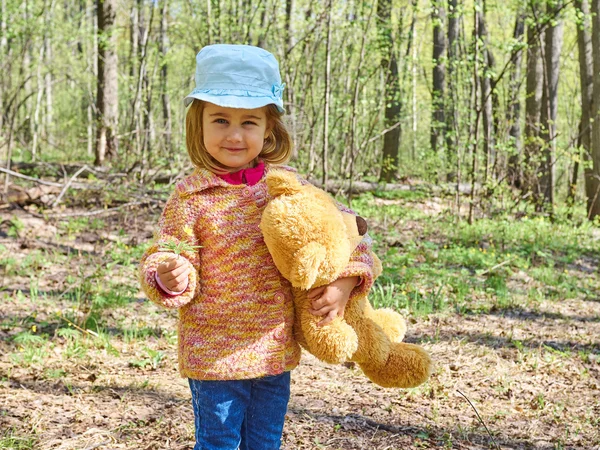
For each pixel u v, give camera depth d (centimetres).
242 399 232
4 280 671
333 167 1571
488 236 1086
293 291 232
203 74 230
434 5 1303
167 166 1212
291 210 213
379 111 1359
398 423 376
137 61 1570
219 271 227
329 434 354
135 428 346
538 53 1609
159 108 2145
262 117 233
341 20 1340
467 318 621
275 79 236
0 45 1747
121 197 1062
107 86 1598
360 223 231
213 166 235
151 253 231
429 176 1590
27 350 466
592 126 1369
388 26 1323
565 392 443
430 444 350
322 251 211
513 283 779
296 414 379
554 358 506
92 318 526
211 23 1249
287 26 1380
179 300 220
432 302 653
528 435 368
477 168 1352
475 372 471
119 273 720
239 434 234
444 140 1744
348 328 226
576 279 825
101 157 1452
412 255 876
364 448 340
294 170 247
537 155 1374
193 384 235
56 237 859
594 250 1049
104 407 373
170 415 365
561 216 1364
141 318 572
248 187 233
